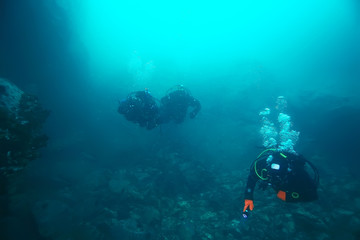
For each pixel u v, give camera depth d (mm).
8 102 4324
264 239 4371
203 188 6133
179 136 8703
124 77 12320
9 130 3832
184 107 6762
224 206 5344
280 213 4953
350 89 10266
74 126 8820
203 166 7148
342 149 7430
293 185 2533
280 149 2811
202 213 5074
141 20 18031
